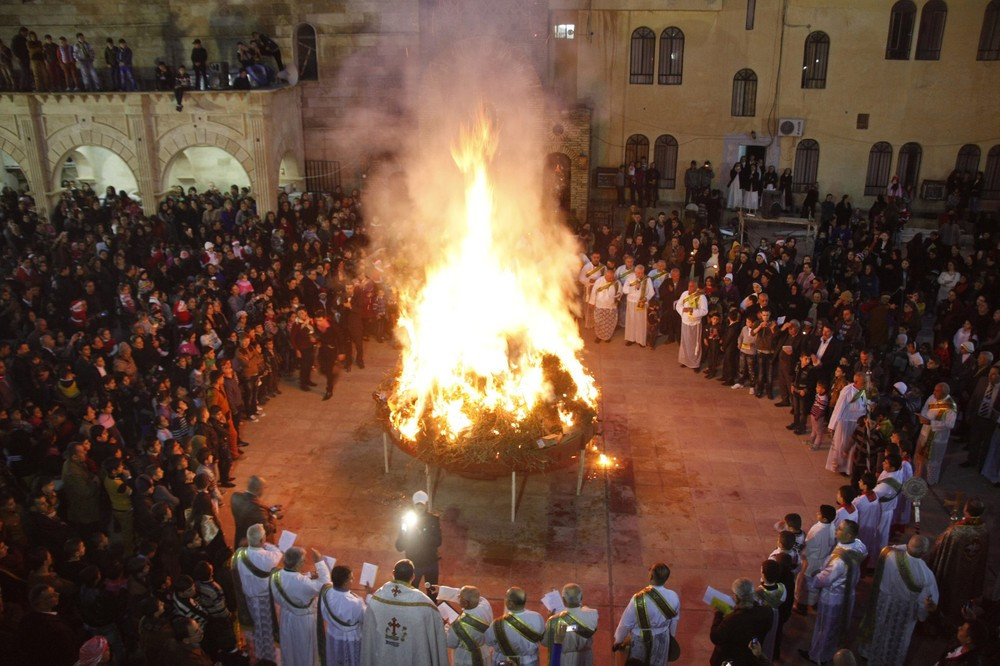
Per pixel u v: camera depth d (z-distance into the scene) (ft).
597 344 60.54
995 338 47.75
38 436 38.45
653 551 36.99
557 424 39.17
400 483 42.57
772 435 47.16
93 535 30.50
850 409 41.81
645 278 58.70
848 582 29.09
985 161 82.99
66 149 77.77
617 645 26.58
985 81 80.74
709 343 54.19
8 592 29.22
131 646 28.89
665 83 84.89
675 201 88.02
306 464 44.39
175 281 62.54
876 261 63.93
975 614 26.78
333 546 37.52
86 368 44.39
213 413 42.29
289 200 80.89
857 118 83.46
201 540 31.14
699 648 31.30
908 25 80.38
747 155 86.33
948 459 44.55
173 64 86.89
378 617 24.91
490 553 36.94
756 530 38.42
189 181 90.43
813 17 81.00
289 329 52.49
